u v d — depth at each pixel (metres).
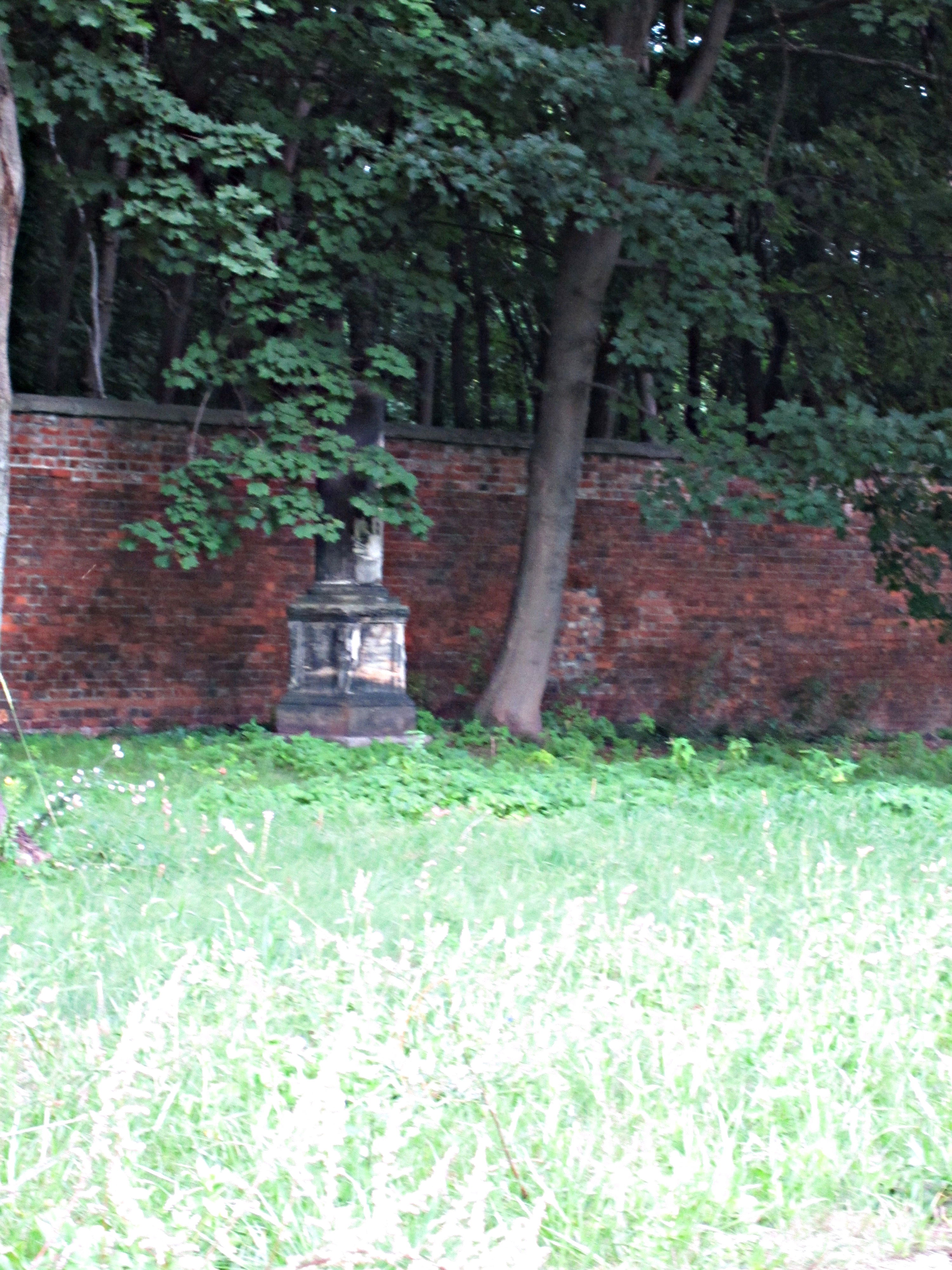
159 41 12.30
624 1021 4.39
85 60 11.03
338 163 12.35
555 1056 4.16
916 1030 4.64
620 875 7.12
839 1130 3.82
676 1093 3.97
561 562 14.05
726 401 13.94
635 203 12.48
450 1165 3.45
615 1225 3.28
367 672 12.58
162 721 13.84
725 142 13.60
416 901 6.27
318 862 7.13
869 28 13.54
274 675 14.41
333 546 12.67
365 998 4.32
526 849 7.72
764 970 5.20
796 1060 4.28
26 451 13.11
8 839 6.82
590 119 12.52
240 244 11.62
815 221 17.22
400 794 9.48
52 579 13.27
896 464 13.27
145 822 7.87
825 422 13.29
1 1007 4.46
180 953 5.19
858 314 17.06
